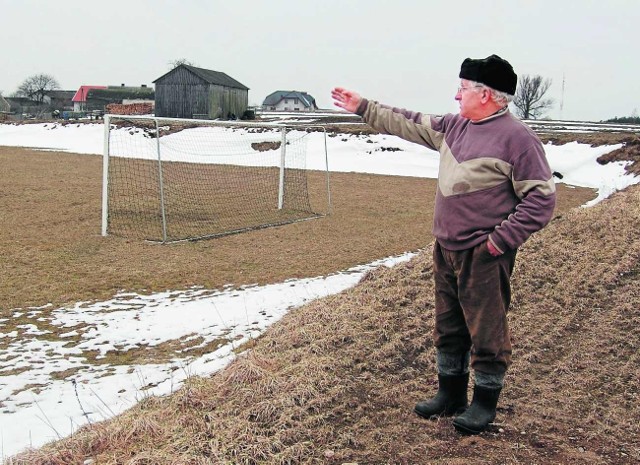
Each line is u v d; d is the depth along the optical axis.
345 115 51.69
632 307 5.34
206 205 13.52
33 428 3.79
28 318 5.96
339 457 3.04
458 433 3.28
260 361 4.14
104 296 6.72
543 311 5.38
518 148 2.90
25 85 86.88
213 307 6.32
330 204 14.07
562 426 3.42
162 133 31.12
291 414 3.40
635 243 7.24
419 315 5.16
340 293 6.18
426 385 3.93
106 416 3.89
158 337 5.50
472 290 3.08
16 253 8.47
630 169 19.89
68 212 11.91
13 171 18.88
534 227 2.88
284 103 104.75
